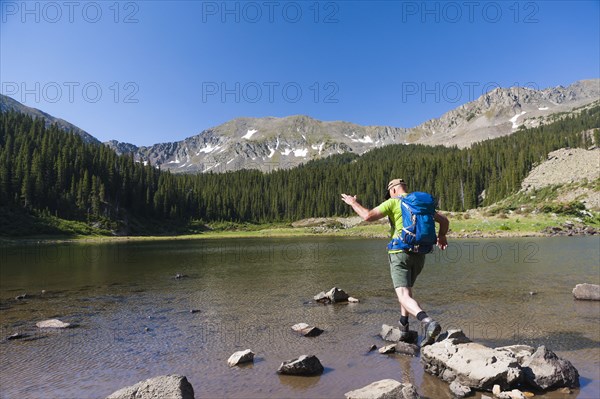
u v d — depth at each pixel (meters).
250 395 5.19
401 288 6.62
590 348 6.86
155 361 6.63
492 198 140.75
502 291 12.84
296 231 119.94
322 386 5.47
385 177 182.62
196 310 10.92
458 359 5.65
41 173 114.38
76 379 5.84
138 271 21.94
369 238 67.31
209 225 150.88
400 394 4.80
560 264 20.73
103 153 144.75
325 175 197.25
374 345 7.22
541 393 5.15
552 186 120.19
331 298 11.71
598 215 80.56
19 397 5.20
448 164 171.88
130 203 139.12
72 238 96.00
